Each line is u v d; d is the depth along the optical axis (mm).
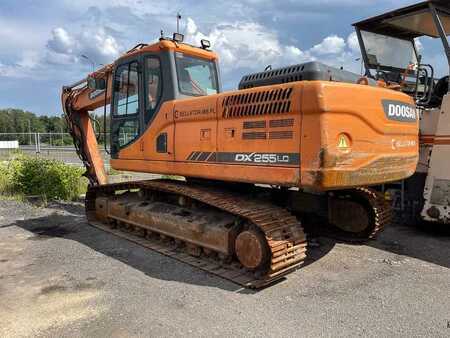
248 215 4375
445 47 6250
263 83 4832
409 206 6836
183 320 3645
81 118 8516
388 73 7500
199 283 4480
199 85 5898
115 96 6469
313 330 3477
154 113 5648
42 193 9805
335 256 5422
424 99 6777
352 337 3365
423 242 6105
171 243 5789
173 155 5367
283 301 4035
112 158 6570
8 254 5547
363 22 7246
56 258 5367
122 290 4305
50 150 23734
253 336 3377
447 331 3461
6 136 26531
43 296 4168
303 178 3906
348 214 5852
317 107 3766
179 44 5645
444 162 6297
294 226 4457
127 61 6168
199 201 5367
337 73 4617
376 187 7266
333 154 3799
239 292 4242
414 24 7117
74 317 3715
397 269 4961
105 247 5852
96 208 7352
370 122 4102
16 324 3596
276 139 4129
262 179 4266
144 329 3488
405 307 3916
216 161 4762
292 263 4379
